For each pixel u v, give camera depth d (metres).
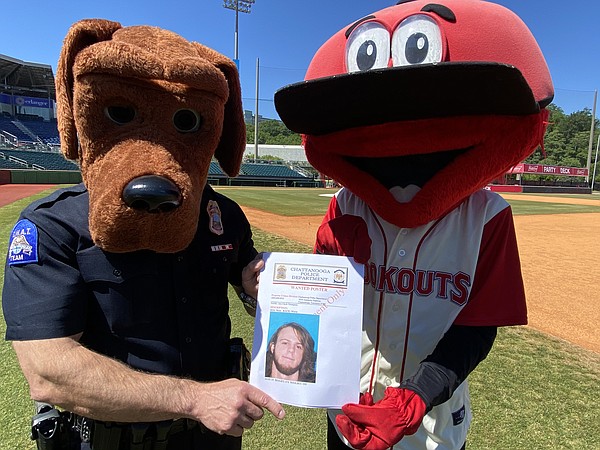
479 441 2.73
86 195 1.43
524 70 1.38
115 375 1.18
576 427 2.90
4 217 10.98
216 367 1.56
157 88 1.16
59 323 1.24
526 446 2.69
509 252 1.52
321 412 2.98
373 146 1.48
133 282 1.37
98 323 1.38
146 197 1.08
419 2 1.48
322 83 1.32
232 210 1.68
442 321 1.53
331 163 1.66
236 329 4.16
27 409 2.80
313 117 1.50
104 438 1.38
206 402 1.20
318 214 15.25
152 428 1.40
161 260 1.41
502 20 1.42
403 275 1.59
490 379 3.52
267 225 12.01
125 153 1.16
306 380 1.31
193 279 1.48
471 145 1.41
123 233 1.17
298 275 1.38
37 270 1.28
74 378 1.16
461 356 1.42
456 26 1.37
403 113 1.38
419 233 1.56
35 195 19.25
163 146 1.19
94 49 1.12
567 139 80.88
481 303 1.48
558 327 4.90
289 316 1.35
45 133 50.38
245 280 1.49
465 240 1.52
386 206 1.50
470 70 1.16
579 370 3.73
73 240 1.34
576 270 7.96
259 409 1.22
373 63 1.41
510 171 1.64
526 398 3.24
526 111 1.33
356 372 1.30
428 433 1.62
